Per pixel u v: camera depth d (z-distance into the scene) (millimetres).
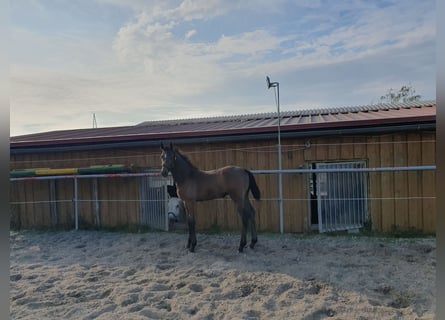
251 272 4277
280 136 6363
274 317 3113
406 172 5992
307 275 4121
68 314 3312
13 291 3953
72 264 5000
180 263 4840
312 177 6652
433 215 5871
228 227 6703
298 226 6383
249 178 5453
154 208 7020
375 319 3010
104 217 7367
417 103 9578
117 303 3539
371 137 6125
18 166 7910
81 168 7215
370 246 5266
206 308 3332
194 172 5488
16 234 7203
